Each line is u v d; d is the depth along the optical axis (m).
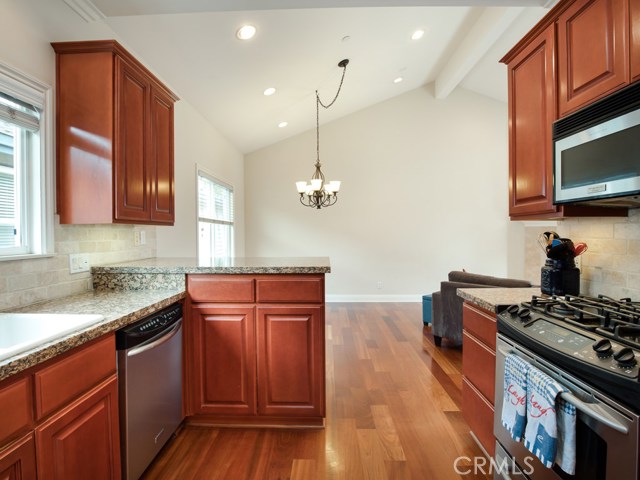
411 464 1.69
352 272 5.50
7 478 0.91
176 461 1.73
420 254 5.46
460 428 2.01
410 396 2.40
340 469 1.66
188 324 2.00
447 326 3.33
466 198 5.43
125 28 2.25
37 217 1.65
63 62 1.74
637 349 0.93
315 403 1.99
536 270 5.36
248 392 2.00
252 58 3.00
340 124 5.43
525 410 1.17
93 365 1.25
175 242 3.14
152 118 2.10
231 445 1.86
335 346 3.43
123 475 1.44
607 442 0.91
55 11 1.75
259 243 5.55
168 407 1.79
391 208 5.45
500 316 1.41
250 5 1.87
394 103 5.41
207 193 4.06
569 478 1.06
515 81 1.83
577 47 1.39
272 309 1.97
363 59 3.79
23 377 0.96
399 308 5.01
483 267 5.43
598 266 1.66
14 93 1.51
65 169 1.75
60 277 1.77
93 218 1.74
